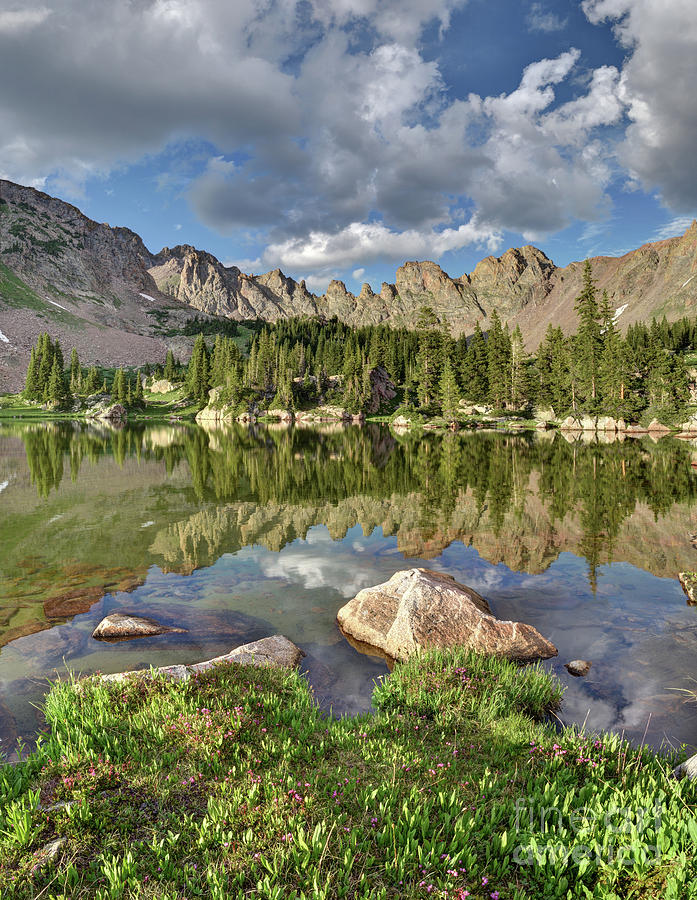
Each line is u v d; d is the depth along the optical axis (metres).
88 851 4.07
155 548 15.57
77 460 40.84
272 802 4.50
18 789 4.86
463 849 3.94
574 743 5.71
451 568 13.55
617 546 15.50
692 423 77.62
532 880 3.86
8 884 3.71
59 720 6.22
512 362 110.12
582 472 32.03
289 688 7.23
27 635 9.59
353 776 5.07
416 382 136.25
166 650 9.01
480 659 8.12
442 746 5.76
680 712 6.95
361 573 13.22
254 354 148.88
